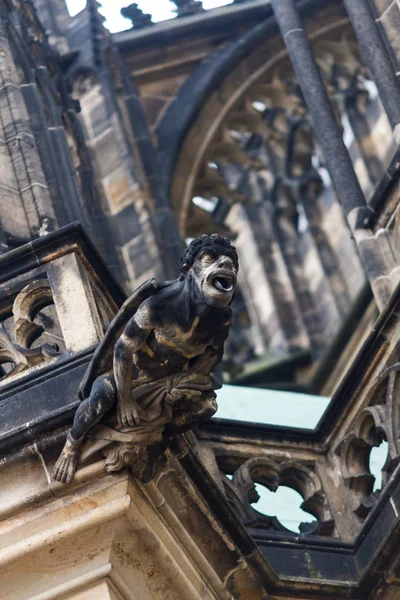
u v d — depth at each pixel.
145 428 34.59
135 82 65.00
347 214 45.31
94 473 34.75
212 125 65.12
